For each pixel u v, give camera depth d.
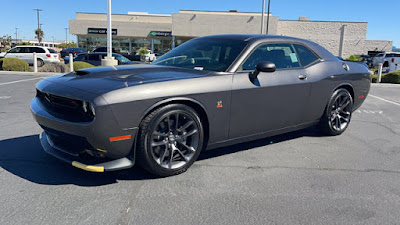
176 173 3.05
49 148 3.03
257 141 4.37
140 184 2.87
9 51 20.50
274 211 2.49
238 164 3.46
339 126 4.70
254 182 3.01
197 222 2.29
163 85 2.81
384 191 2.93
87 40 42.38
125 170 3.16
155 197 2.64
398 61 19.98
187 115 2.96
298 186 2.97
